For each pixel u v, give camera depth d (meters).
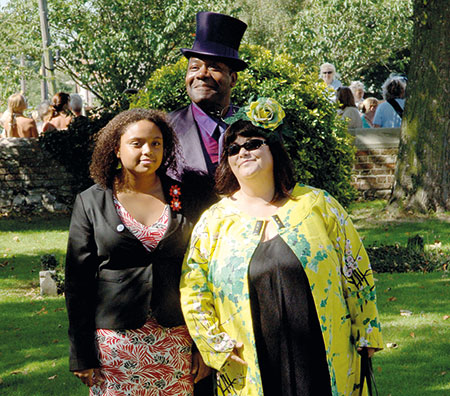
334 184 7.56
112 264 3.02
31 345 5.43
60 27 19.08
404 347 5.05
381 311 5.91
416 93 10.14
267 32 23.62
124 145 3.03
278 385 2.83
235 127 3.01
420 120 10.10
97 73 20.25
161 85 6.93
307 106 7.36
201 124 3.78
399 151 10.35
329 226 2.97
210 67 3.77
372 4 19.64
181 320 3.03
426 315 5.76
